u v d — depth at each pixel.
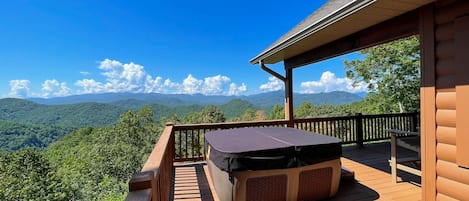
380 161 5.26
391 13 2.97
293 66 6.04
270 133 4.11
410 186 3.73
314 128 6.65
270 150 2.93
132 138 40.22
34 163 22.14
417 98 10.23
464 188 2.30
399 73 10.51
